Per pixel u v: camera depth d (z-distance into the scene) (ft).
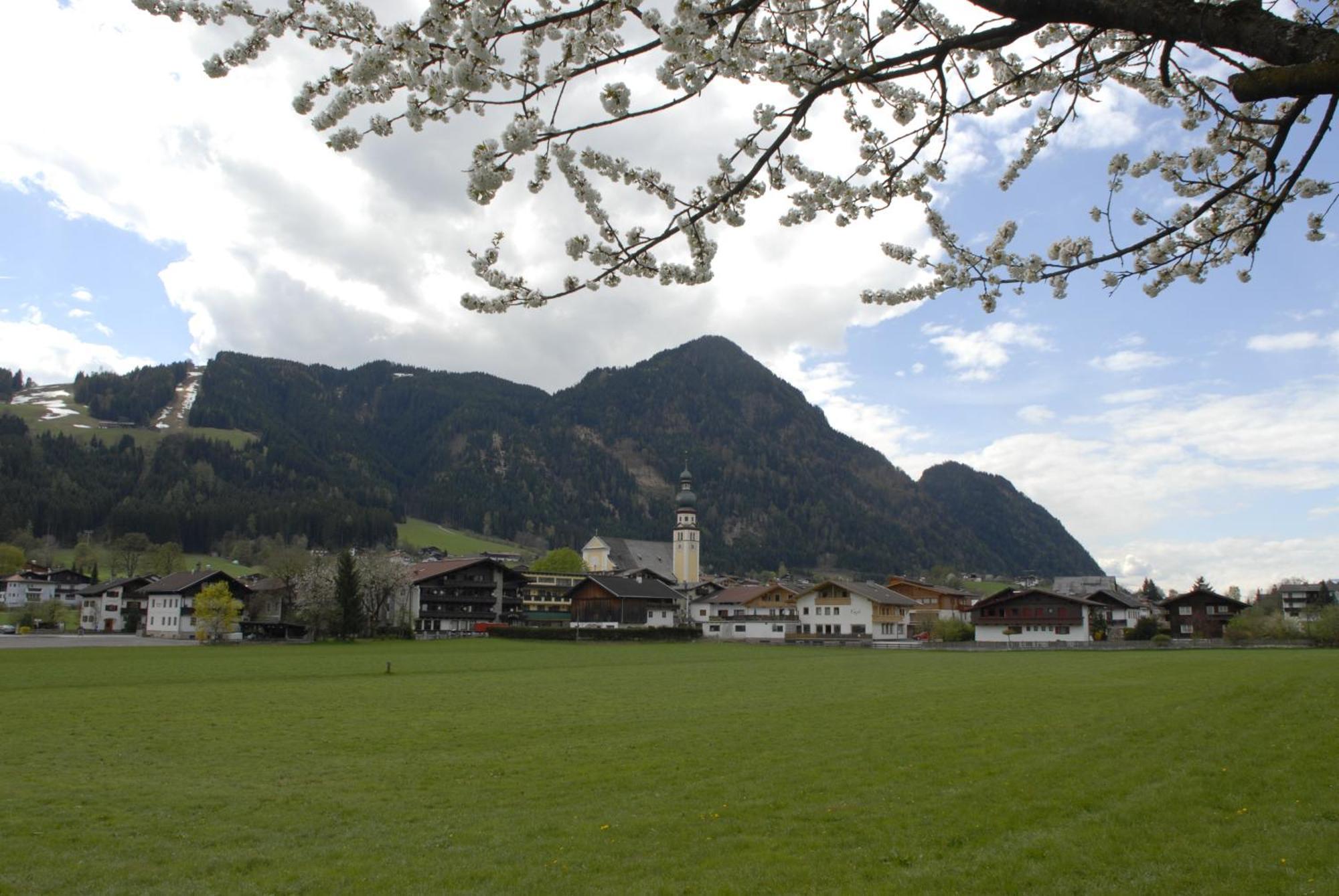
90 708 106.73
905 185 25.31
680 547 510.99
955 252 27.22
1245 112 24.73
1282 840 38.73
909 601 353.72
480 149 18.93
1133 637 298.35
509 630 322.34
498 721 91.30
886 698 107.24
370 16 19.19
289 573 355.97
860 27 19.02
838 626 342.44
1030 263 26.32
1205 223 26.32
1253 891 32.86
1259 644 234.99
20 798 56.03
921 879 36.11
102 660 198.18
